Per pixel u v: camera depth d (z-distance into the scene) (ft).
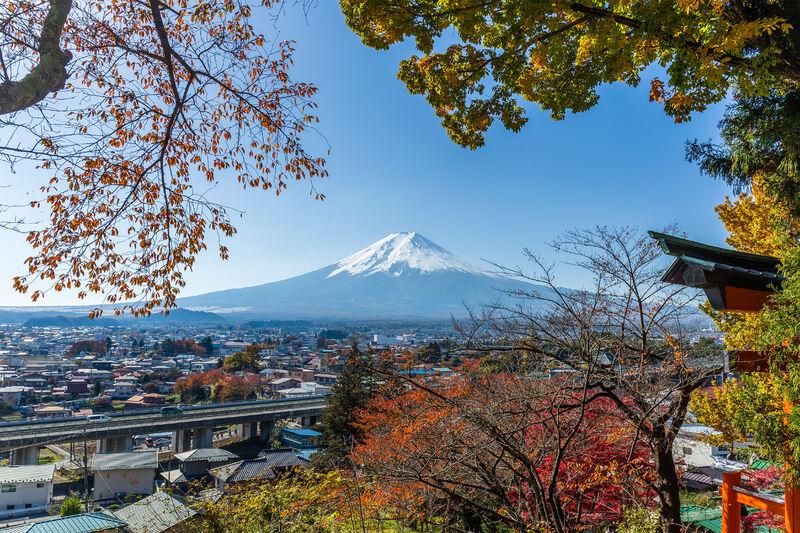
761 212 31.30
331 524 26.43
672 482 22.58
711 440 36.47
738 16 17.25
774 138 20.85
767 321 14.89
